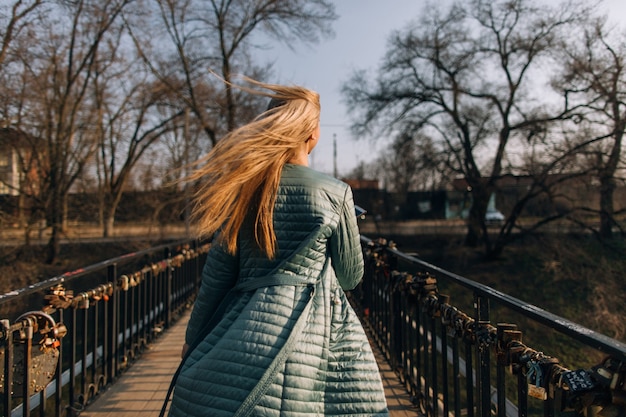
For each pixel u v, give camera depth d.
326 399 1.50
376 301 4.56
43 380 2.36
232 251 1.58
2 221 17.36
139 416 3.06
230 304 1.62
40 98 18.83
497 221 23.62
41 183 20.53
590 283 15.92
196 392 1.42
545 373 1.49
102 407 3.21
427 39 24.77
